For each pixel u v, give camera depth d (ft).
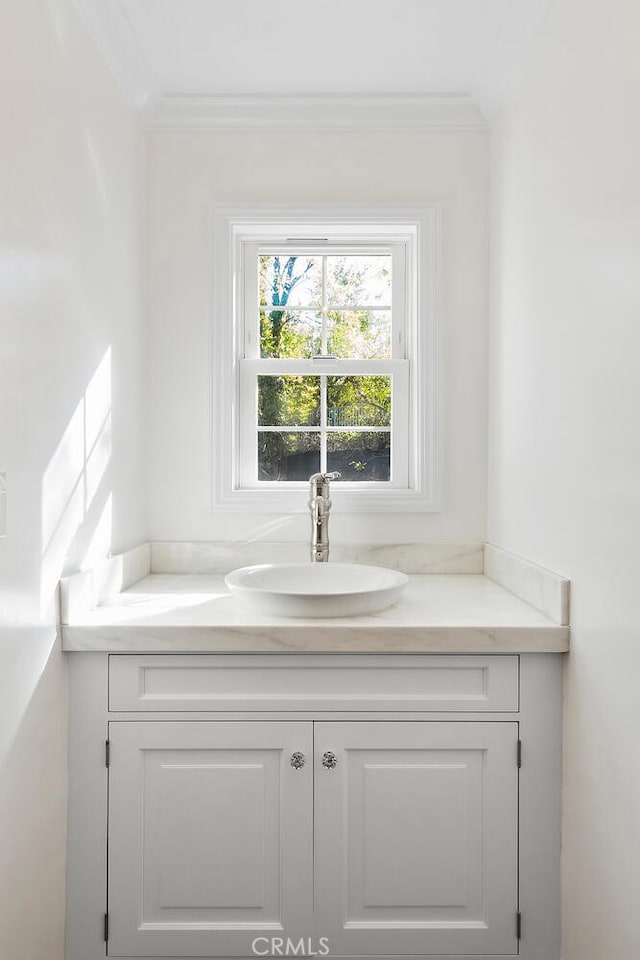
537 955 5.29
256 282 7.83
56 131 4.94
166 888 5.30
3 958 4.25
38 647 4.75
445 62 6.65
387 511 7.49
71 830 5.30
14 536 4.33
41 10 4.67
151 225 7.41
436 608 5.88
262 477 7.91
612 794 4.43
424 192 7.45
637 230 4.06
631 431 4.14
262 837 5.32
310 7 5.81
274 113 7.29
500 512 7.02
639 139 4.03
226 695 5.32
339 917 5.32
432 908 5.34
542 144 5.72
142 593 6.44
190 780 5.31
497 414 7.11
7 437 4.20
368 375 7.84
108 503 6.22
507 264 6.74
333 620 5.44
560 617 5.21
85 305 5.56
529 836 5.30
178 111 7.28
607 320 4.47
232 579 6.06
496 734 5.31
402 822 5.33
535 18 5.68
